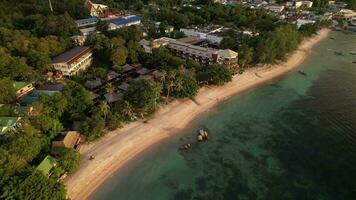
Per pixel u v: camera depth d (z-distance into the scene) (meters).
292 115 114.69
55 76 125.06
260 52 153.12
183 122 109.38
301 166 87.19
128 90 109.19
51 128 88.19
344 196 76.25
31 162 77.69
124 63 141.38
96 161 86.62
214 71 129.00
